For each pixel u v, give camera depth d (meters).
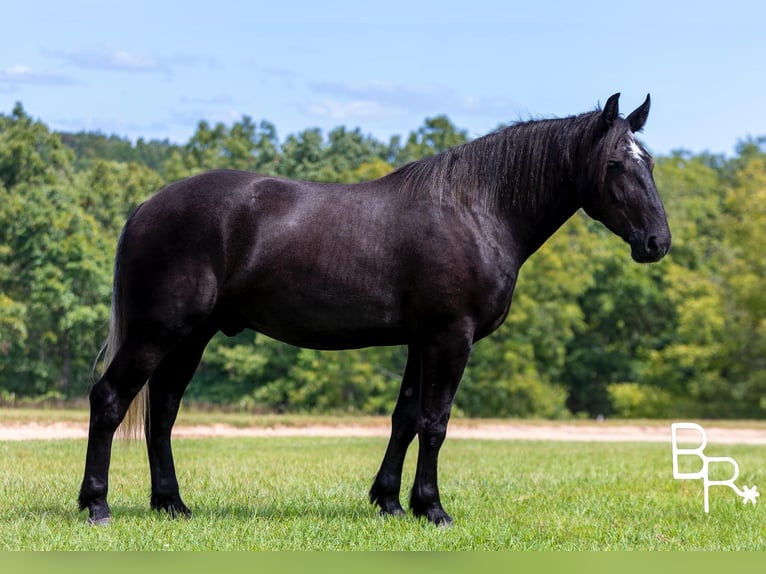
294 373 50.72
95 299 52.19
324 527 9.41
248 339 54.00
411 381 10.02
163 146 97.81
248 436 24.53
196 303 9.10
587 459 18.64
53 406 39.84
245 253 9.18
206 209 9.13
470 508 11.19
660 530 10.07
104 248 52.75
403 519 9.78
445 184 9.53
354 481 13.34
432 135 79.56
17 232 49.91
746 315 53.47
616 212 9.55
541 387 52.38
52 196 52.31
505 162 9.66
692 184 76.12
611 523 10.39
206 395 53.94
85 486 9.18
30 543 8.45
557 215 9.88
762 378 52.59
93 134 98.50
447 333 9.34
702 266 62.81
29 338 51.91
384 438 24.45
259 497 11.56
